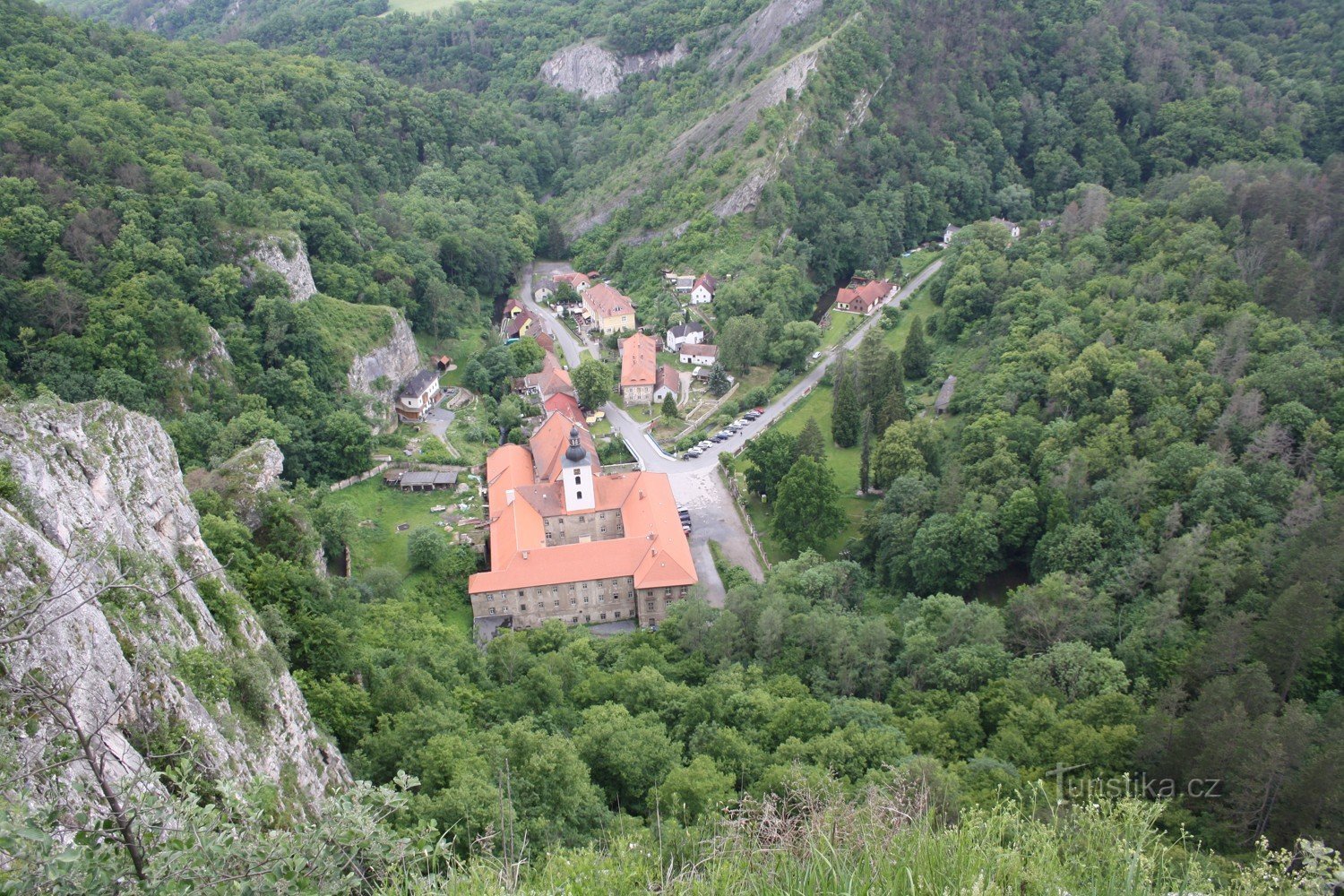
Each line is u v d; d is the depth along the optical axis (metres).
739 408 150.50
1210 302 121.38
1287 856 24.83
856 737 62.25
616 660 83.62
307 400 127.12
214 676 41.09
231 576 65.12
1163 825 51.94
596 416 148.62
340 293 151.88
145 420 52.88
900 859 20.61
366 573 95.88
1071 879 22.84
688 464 133.62
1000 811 30.53
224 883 17.42
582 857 29.61
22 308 110.31
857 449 137.38
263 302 129.88
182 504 52.59
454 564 105.12
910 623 83.62
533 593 98.75
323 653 66.25
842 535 116.50
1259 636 69.00
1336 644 68.75
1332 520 77.19
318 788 47.09
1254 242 131.12
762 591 90.75
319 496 107.94
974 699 70.56
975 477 106.56
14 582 31.17
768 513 120.50
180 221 129.25
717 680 75.62
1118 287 135.25
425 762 55.41
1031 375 120.75
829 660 80.19
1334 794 49.88
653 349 166.25
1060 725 63.47
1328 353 105.69
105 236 121.88
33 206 116.12
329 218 157.50
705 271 190.38
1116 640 78.75
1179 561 80.06
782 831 23.16
